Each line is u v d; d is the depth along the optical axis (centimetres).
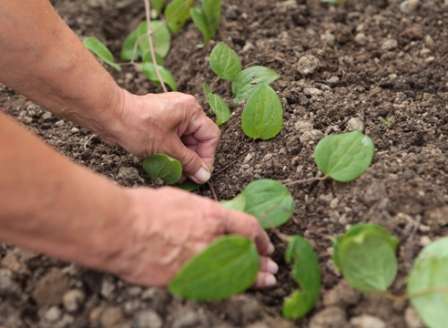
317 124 91
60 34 80
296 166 86
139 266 65
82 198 60
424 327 67
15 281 74
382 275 69
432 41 105
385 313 69
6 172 57
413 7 111
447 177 80
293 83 98
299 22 113
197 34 115
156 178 87
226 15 115
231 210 70
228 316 69
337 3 115
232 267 65
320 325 69
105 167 91
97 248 62
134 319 69
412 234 74
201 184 89
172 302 69
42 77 80
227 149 93
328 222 79
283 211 76
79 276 73
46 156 59
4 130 57
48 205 58
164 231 64
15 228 59
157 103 84
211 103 91
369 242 69
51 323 71
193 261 63
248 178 87
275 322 70
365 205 78
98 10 126
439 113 91
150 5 125
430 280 68
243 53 108
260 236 71
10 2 76
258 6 116
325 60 103
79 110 82
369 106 93
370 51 105
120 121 83
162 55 111
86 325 70
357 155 79
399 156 83
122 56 115
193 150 89
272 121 88
